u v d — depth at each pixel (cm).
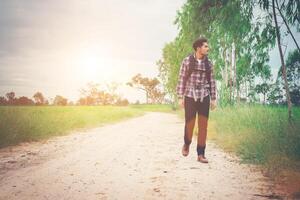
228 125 1084
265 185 434
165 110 7900
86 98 10394
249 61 1169
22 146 902
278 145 609
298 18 943
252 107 1145
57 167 573
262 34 1024
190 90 628
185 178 480
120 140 1035
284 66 980
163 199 377
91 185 443
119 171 534
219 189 418
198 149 622
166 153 734
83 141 1016
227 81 1744
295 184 429
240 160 629
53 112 2064
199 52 627
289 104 952
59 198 384
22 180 475
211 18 1387
